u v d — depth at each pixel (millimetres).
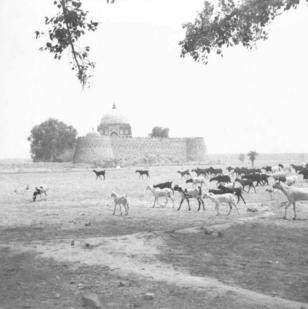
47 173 73750
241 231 14867
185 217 20031
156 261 10898
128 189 38719
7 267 10633
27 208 24875
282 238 13773
